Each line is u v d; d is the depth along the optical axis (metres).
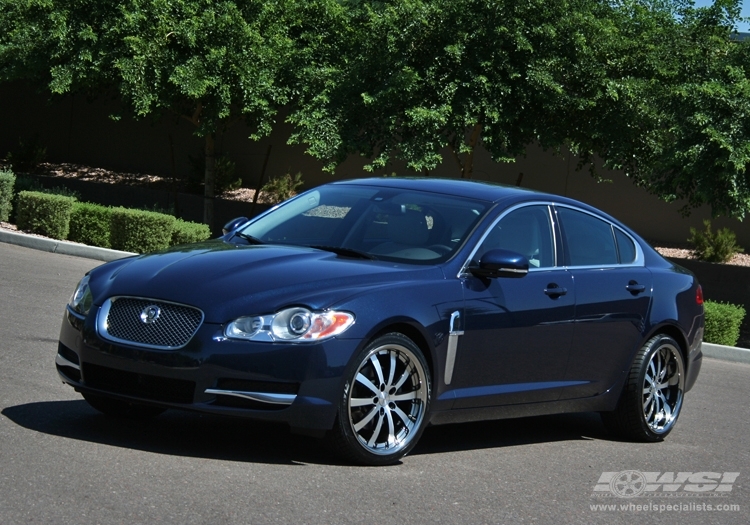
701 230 20.11
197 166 25.89
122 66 18.41
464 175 17.77
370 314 5.55
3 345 8.16
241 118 21.95
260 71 19.08
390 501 5.06
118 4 19.58
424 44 16.42
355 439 5.54
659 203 20.58
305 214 6.93
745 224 19.72
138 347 5.41
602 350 7.12
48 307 10.34
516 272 6.18
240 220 7.17
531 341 6.54
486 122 16.28
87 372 5.64
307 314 5.39
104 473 4.99
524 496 5.54
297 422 5.36
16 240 16.20
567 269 7.00
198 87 18.33
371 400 5.61
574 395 7.02
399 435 5.81
